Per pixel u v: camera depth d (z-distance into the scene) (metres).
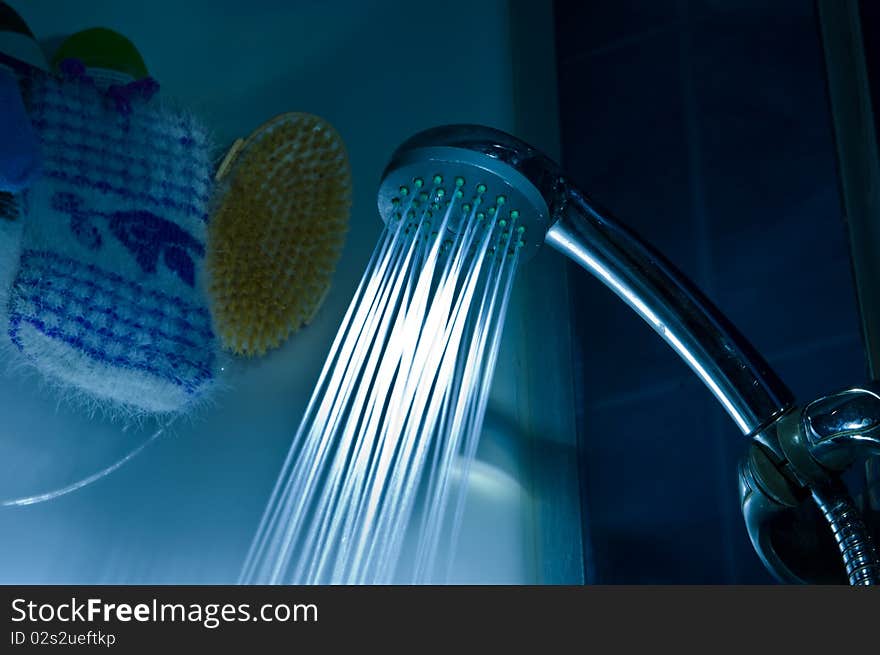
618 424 0.93
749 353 0.64
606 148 1.03
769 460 0.63
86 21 0.89
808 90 0.94
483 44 1.12
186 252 0.77
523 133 1.07
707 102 0.99
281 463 0.85
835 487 0.61
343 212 0.90
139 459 0.79
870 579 0.59
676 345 0.66
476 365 0.82
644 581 0.87
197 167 0.80
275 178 0.86
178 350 0.76
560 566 0.89
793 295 0.88
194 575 0.78
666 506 0.88
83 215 0.72
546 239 0.68
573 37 1.10
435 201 0.66
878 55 0.87
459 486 0.88
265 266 0.84
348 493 0.81
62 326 0.71
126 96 0.77
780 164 0.93
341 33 1.04
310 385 0.89
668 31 1.04
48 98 0.73
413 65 1.07
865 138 0.86
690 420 0.90
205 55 0.96
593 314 0.97
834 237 0.88
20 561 0.72
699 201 0.96
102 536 0.75
